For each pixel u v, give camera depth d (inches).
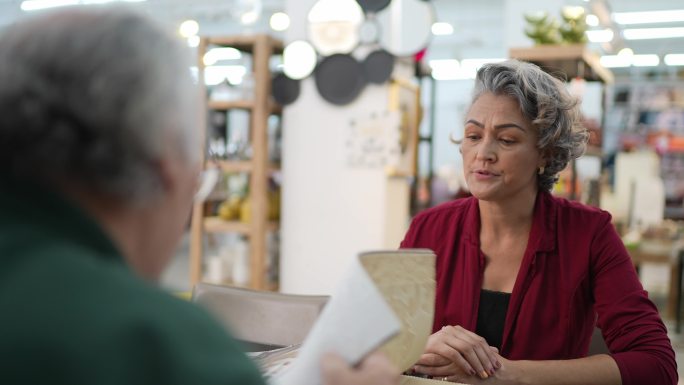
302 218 209.6
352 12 185.9
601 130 200.8
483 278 68.5
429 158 241.0
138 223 24.1
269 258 205.6
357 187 202.8
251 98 197.6
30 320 18.9
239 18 262.1
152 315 19.7
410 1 189.0
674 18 505.4
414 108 216.5
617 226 270.4
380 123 197.5
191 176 25.5
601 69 196.5
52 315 19.0
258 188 196.4
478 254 68.4
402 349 36.6
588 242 66.4
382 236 200.5
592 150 182.9
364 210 201.9
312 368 25.6
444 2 520.1
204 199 187.6
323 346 25.8
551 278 66.2
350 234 203.9
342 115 202.5
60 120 21.5
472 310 67.4
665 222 313.9
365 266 33.4
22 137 21.3
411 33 189.5
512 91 63.4
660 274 351.3
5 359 18.3
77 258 20.8
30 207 21.5
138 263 24.7
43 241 20.9
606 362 60.1
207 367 19.7
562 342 65.1
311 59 194.2
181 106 24.0
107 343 18.6
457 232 70.8
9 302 19.3
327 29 190.1
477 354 57.2
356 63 197.0
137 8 24.8
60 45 22.0
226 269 201.0
